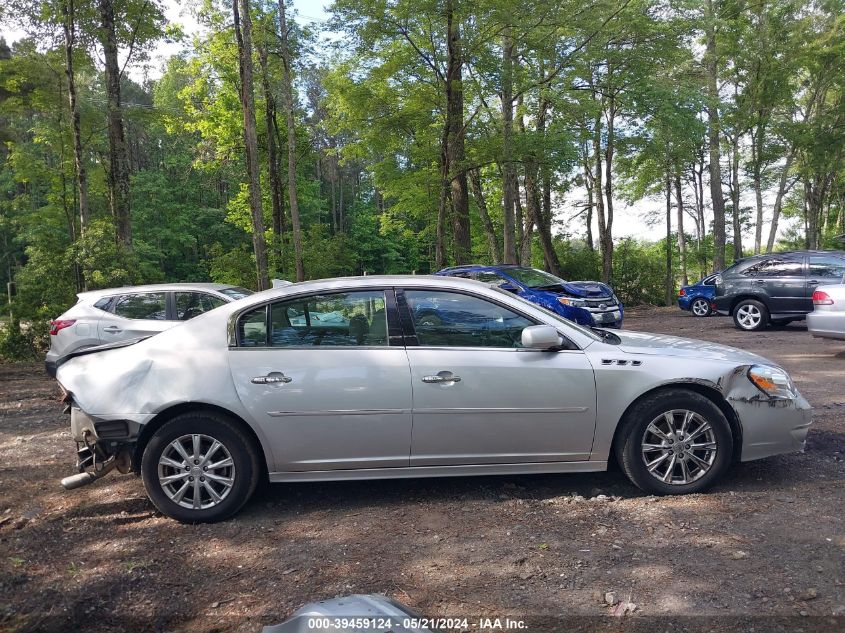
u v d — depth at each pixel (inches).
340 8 592.7
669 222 1323.8
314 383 162.1
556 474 191.9
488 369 164.7
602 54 733.9
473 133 705.0
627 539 141.6
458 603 116.8
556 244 1362.0
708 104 795.4
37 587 128.0
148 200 1784.0
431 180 703.7
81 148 647.8
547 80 714.2
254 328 168.9
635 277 1346.0
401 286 173.6
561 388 165.3
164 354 166.4
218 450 162.1
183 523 160.4
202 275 1882.4
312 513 165.5
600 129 901.8
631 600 115.3
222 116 1135.6
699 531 144.4
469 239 816.3
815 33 1085.1
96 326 339.3
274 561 137.8
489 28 609.0
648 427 167.0
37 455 226.8
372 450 164.2
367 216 2236.7
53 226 798.5
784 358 391.5
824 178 1489.9
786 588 117.4
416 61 648.4
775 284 534.6
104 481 195.2
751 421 168.9
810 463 191.6
